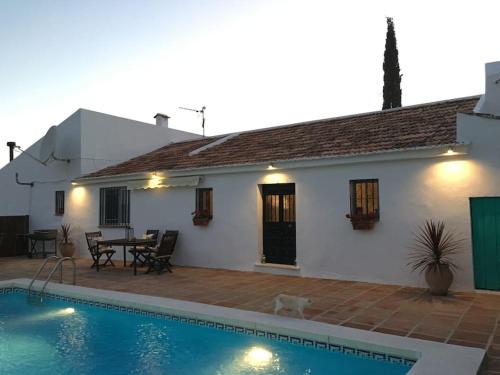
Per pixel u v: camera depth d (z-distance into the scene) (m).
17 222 18.22
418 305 7.62
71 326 7.62
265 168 11.65
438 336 5.81
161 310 7.66
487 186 8.54
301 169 11.15
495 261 8.57
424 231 9.25
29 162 19.12
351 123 13.77
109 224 16.03
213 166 12.66
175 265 13.74
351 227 10.28
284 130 15.68
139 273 12.12
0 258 16.77
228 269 12.55
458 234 8.86
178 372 5.44
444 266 8.50
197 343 6.53
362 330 5.98
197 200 13.44
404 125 11.62
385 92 25.31
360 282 10.03
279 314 7.04
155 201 14.52
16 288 10.54
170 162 15.31
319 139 12.69
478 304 7.65
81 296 8.99
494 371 4.58
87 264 14.46
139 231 14.92
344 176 10.45
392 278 9.67
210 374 5.33
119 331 7.26
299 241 11.14
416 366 4.52
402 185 9.59
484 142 8.59
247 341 6.49
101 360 5.96
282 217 11.89
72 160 17.14
